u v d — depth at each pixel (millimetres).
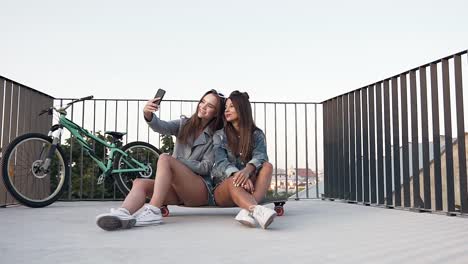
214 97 2766
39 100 4668
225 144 2711
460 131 3148
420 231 2305
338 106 4867
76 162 5273
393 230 2336
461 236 2119
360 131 4438
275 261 1547
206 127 2801
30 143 4332
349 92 4629
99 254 1655
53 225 2523
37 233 2191
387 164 3953
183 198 2691
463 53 3139
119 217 2229
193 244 1873
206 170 2725
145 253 1676
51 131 4039
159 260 1556
